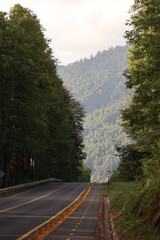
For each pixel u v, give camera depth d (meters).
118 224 26.72
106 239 23.41
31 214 36.62
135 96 27.33
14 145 70.38
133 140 56.09
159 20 25.19
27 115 70.81
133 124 28.84
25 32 69.25
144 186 32.75
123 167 57.16
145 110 27.83
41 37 70.25
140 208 24.72
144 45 26.00
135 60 30.06
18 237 22.59
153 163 34.00
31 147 72.44
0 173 57.94
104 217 36.16
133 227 21.67
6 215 35.31
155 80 24.77
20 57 67.44
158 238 16.91
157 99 25.45
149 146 37.12
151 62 25.47
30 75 67.56
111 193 64.88
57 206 45.94
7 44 66.44
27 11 71.75
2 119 72.19
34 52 68.62
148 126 27.59
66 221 32.25
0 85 69.38
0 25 67.56
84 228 27.97
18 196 60.19
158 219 18.52
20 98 70.62
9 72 66.88
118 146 61.09
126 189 66.06
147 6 26.06
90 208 45.50
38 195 63.06
